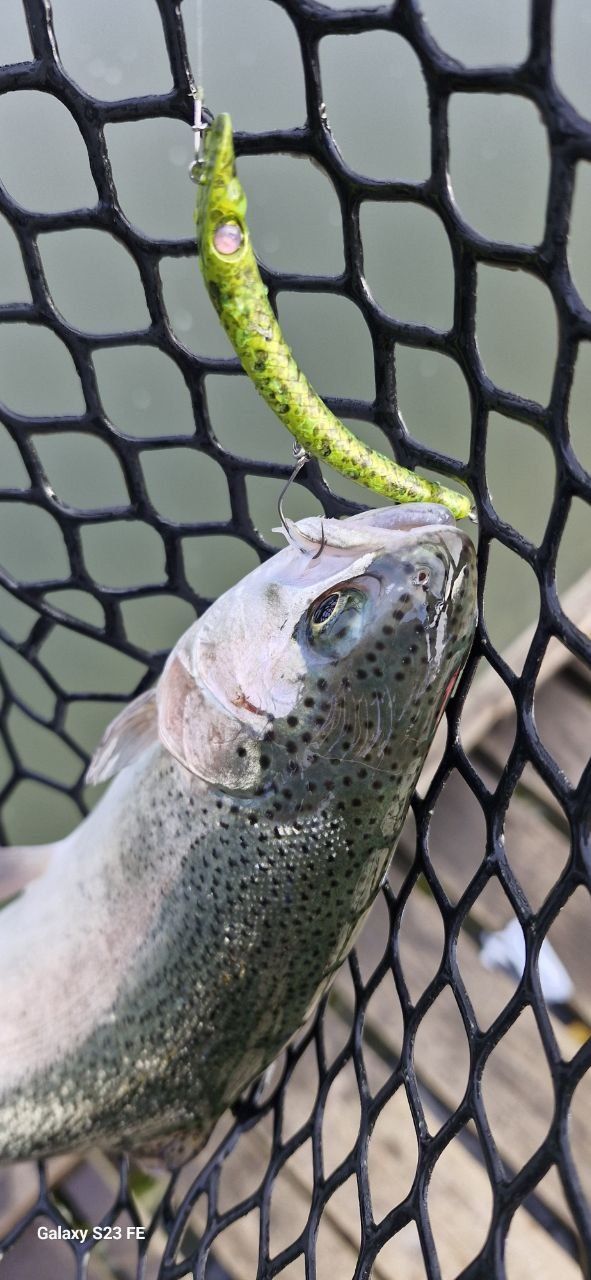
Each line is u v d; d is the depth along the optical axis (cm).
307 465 30
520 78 22
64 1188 38
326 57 61
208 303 57
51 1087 32
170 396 56
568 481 25
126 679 53
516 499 57
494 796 28
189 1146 34
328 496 30
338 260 60
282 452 56
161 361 56
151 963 31
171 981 31
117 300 57
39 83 26
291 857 29
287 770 28
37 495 32
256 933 30
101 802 33
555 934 40
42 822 52
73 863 33
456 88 23
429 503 26
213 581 55
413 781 28
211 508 56
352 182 25
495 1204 26
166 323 28
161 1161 34
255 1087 35
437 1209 37
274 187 59
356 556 27
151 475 56
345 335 58
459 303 25
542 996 27
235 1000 31
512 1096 38
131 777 32
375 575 27
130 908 31
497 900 40
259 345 24
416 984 39
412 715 27
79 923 32
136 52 61
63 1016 32
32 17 25
